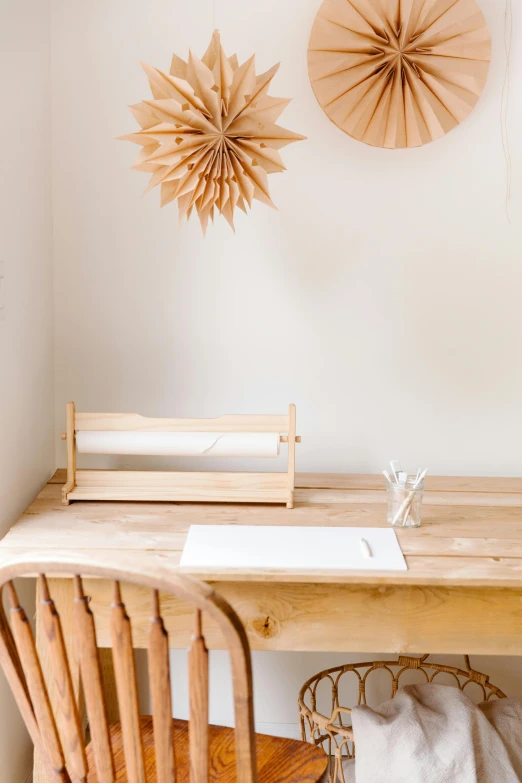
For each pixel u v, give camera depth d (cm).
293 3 171
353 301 181
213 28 171
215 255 179
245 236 178
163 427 154
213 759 122
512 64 173
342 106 169
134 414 155
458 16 166
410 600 129
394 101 169
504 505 161
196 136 139
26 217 157
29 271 160
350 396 185
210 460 186
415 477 153
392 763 134
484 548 135
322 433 187
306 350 183
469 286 182
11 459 149
